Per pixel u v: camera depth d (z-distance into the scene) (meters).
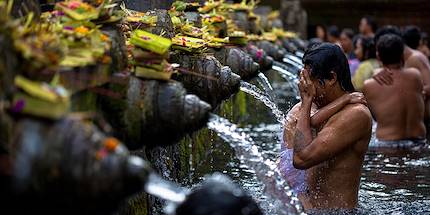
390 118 11.16
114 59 4.52
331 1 24.23
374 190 7.61
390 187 7.81
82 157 3.07
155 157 6.59
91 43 4.30
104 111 4.47
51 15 4.65
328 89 6.39
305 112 6.39
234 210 3.38
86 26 4.53
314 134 6.45
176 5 8.16
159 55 4.56
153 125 4.54
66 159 3.06
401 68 11.28
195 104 4.57
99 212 3.24
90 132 3.17
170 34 6.27
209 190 3.45
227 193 3.44
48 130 3.10
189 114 4.54
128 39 5.61
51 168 3.04
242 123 12.86
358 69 13.84
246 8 12.48
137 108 4.48
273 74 13.68
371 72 13.66
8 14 3.68
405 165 9.27
